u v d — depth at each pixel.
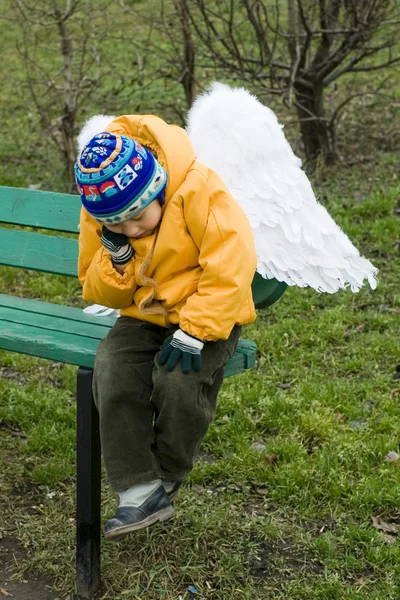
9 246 6.26
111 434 4.55
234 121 5.35
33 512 5.80
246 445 6.48
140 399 4.59
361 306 8.70
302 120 11.57
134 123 4.78
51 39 16.19
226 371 5.09
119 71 15.97
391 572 5.16
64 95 12.48
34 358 7.99
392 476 6.04
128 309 4.80
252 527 5.61
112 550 5.34
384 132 13.34
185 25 11.53
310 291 8.96
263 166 5.33
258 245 5.06
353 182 11.51
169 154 4.59
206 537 5.46
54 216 6.09
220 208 4.54
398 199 10.74
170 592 5.03
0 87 16.59
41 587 5.10
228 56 12.61
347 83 15.52
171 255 4.54
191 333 4.39
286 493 5.91
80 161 4.38
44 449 6.55
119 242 4.55
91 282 4.69
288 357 7.79
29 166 13.08
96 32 12.40
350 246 5.50
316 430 6.62
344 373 7.58
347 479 6.06
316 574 5.20
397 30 11.91
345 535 5.51
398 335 8.09
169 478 4.75
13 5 13.46
